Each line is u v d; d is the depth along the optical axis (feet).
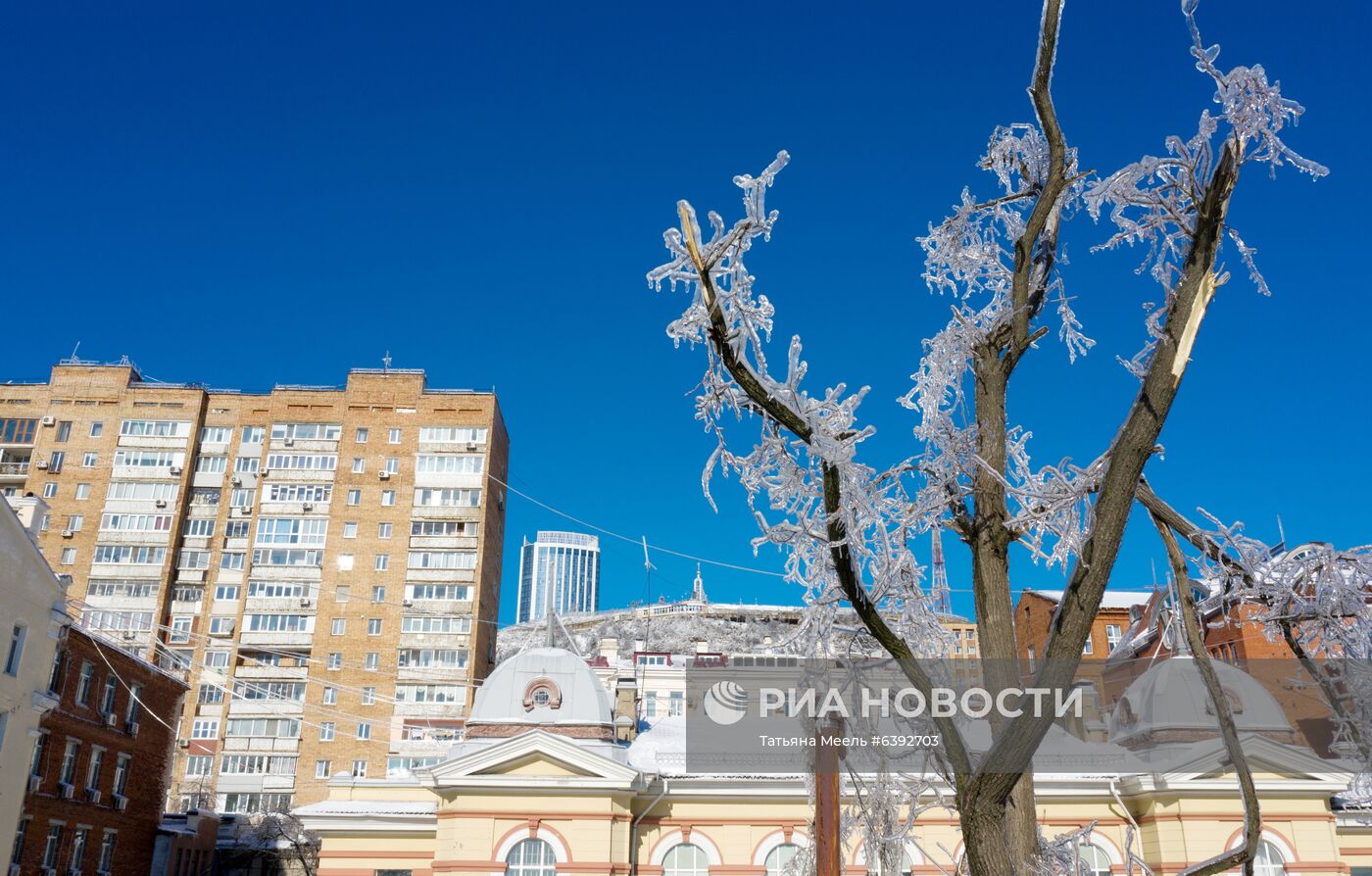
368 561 241.35
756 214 19.16
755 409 21.03
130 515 242.99
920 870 93.71
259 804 216.33
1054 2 24.66
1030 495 23.02
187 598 239.09
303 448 250.78
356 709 227.61
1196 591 28.73
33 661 107.04
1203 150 20.54
